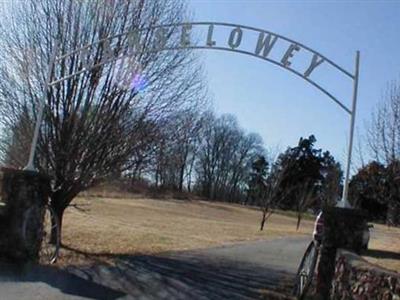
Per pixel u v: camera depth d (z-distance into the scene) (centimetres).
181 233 2308
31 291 870
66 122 1462
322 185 6272
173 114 1570
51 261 1186
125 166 1520
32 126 1452
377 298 714
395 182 1622
